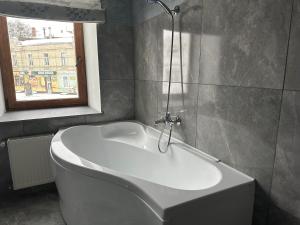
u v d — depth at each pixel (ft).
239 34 3.82
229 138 4.25
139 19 7.16
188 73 5.19
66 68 8.04
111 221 4.10
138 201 3.47
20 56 7.34
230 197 3.53
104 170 3.93
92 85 8.06
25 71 7.48
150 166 6.23
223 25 4.12
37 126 6.81
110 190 3.85
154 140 6.17
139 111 7.95
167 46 5.86
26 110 7.61
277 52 3.25
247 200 3.75
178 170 5.31
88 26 7.66
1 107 6.99
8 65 7.19
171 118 5.85
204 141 4.93
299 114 3.05
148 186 3.46
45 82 7.82
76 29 7.87
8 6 5.85
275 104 3.35
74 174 4.28
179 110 5.67
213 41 4.38
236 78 3.97
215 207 3.41
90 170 4.01
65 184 4.70
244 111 3.89
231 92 4.10
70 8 6.54
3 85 7.25
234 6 3.86
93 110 7.92
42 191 7.11
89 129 7.04
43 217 5.89
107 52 7.47
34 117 6.79
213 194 3.33
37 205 6.40
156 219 3.09
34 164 6.56
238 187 3.58
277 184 3.45
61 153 4.88
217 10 4.21
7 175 6.63
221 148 4.48
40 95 7.84
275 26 3.25
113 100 7.86
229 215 3.60
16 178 6.40
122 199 3.75
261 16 3.43
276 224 3.54
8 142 6.17
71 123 7.29
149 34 6.68
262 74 3.51
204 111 4.83
